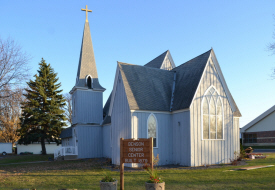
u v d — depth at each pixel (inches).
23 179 589.0
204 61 830.5
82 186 478.9
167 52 1145.4
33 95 1573.6
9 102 919.0
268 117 1668.3
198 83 790.5
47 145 2269.9
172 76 960.3
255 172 582.9
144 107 797.2
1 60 908.0
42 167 900.6
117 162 858.1
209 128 795.4
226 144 823.1
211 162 784.3
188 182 493.0
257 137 1728.6
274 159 884.6
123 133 825.5
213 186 448.1
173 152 828.0
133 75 873.5
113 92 916.0
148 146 430.9
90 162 979.9
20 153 2137.1
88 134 1208.8
